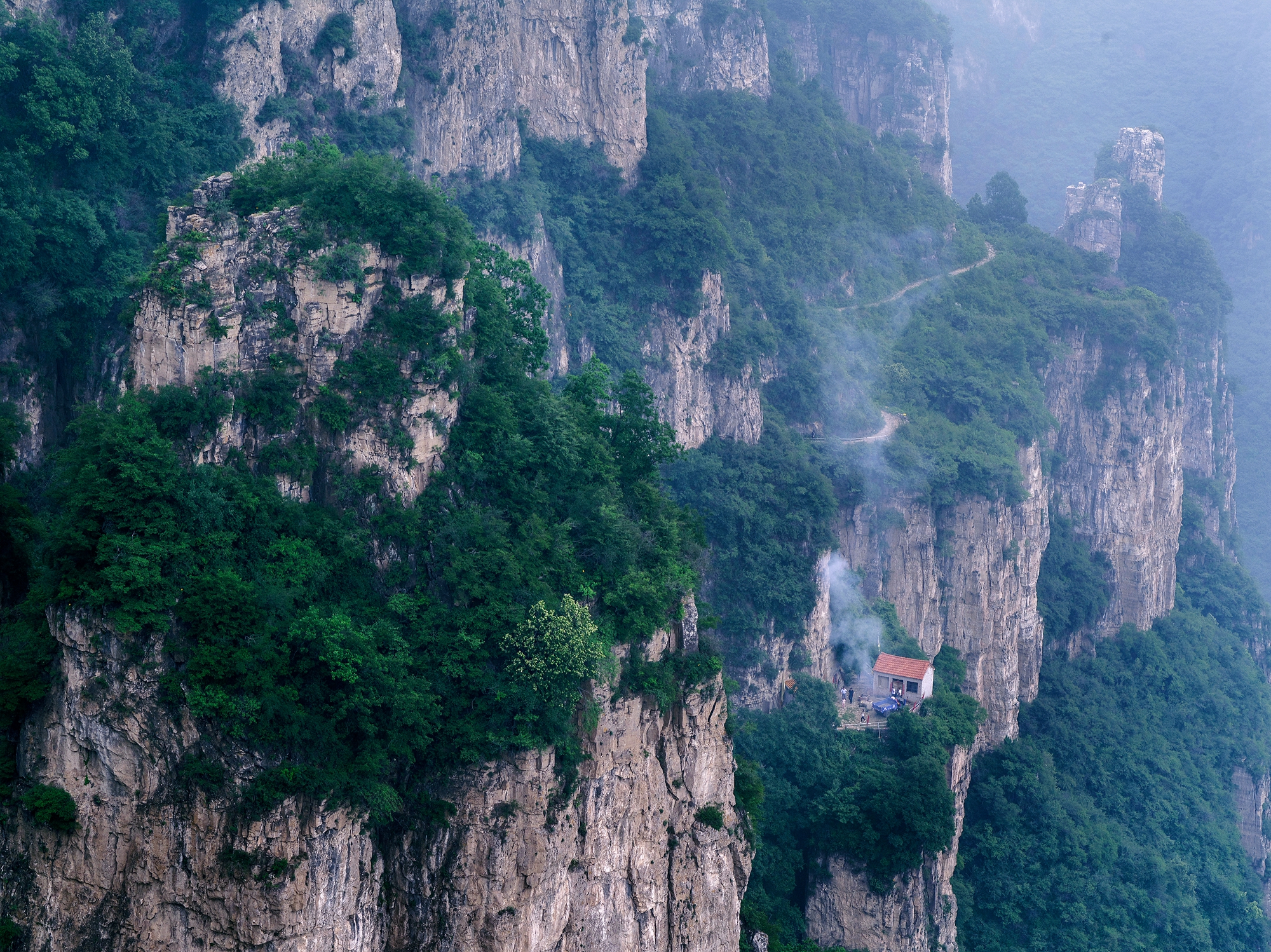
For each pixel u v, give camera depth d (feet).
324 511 192.34
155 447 176.04
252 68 330.34
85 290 271.69
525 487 210.18
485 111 397.80
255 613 173.27
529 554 201.16
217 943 167.73
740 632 394.11
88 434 179.11
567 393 241.35
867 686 412.16
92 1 307.78
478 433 210.18
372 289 199.21
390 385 196.95
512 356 224.12
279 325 192.95
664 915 211.20
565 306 408.26
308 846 170.91
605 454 228.02
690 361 428.97
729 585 400.47
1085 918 426.92
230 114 322.55
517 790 187.42
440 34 386.11
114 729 168.45
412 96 381.19
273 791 167.73
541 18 416.67
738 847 226.17
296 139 342.03
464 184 392.47
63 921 170.19
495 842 185.78
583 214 422.00
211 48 324.60
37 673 174.09
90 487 172.76
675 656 214.07
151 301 186.50
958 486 454.40
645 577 208.95
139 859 168.45
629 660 205.05
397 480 197.67
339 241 196.65
